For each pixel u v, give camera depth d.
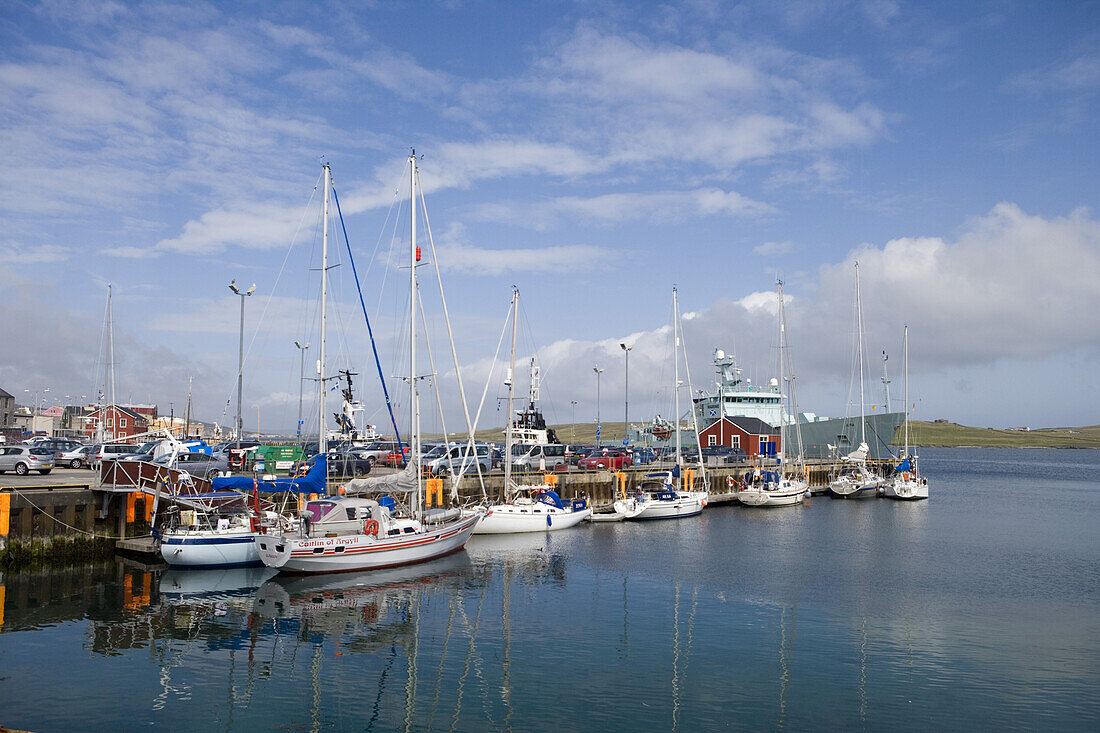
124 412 103.31
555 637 23.92
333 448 59.56
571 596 29.31
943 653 22.59
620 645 23.12
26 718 17.16
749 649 22.83
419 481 36.19
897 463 86.19
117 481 34.47
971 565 36.94
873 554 39.91
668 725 17.30
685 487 64.56
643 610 27.27
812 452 95.62
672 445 86.25
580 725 17.31
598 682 20.00
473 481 49.97
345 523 33.53
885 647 23.14
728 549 41.00
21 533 31.38
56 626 24.20
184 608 26.69
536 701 18.70
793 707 18.41
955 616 26.83
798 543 43.66
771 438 88.38
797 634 24.44
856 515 59.16
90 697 18.52
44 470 45.78
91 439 95.50
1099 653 22.69
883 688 19.69
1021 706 18.56
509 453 48.41
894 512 61.91
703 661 21.69
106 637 23.22
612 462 63.41
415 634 24.12
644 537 45.25
